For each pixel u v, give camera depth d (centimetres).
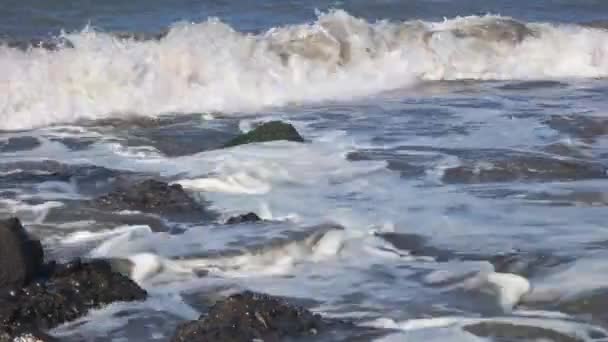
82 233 3372
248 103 5806
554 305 2803
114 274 2875
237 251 3181
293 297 2861
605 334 2627
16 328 2594
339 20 6644
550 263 3077
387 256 3170
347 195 3800
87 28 6156
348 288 2923
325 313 2752
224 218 3547
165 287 2941
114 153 4556
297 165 4200
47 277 2842
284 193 3831
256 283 2969
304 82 6156
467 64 6738
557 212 3559
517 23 7100
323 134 4822
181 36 6112
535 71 6844
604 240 3266
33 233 3369
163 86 5791
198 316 2753
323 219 3481
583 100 5712
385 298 2852
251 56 6181
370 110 5484
